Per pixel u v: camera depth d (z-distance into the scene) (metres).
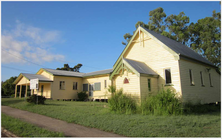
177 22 37.50
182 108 12.16
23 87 38.94
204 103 17.39
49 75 25.89
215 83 21.17
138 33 18.97
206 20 32.47
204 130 7.68
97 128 8.27
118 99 12.60
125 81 15.40
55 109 13.48
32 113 12.45
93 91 25.84
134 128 7.84
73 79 27.28
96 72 28.12
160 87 15.90
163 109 11.21
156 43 17.05
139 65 16.22
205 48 32.75
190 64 16.75
